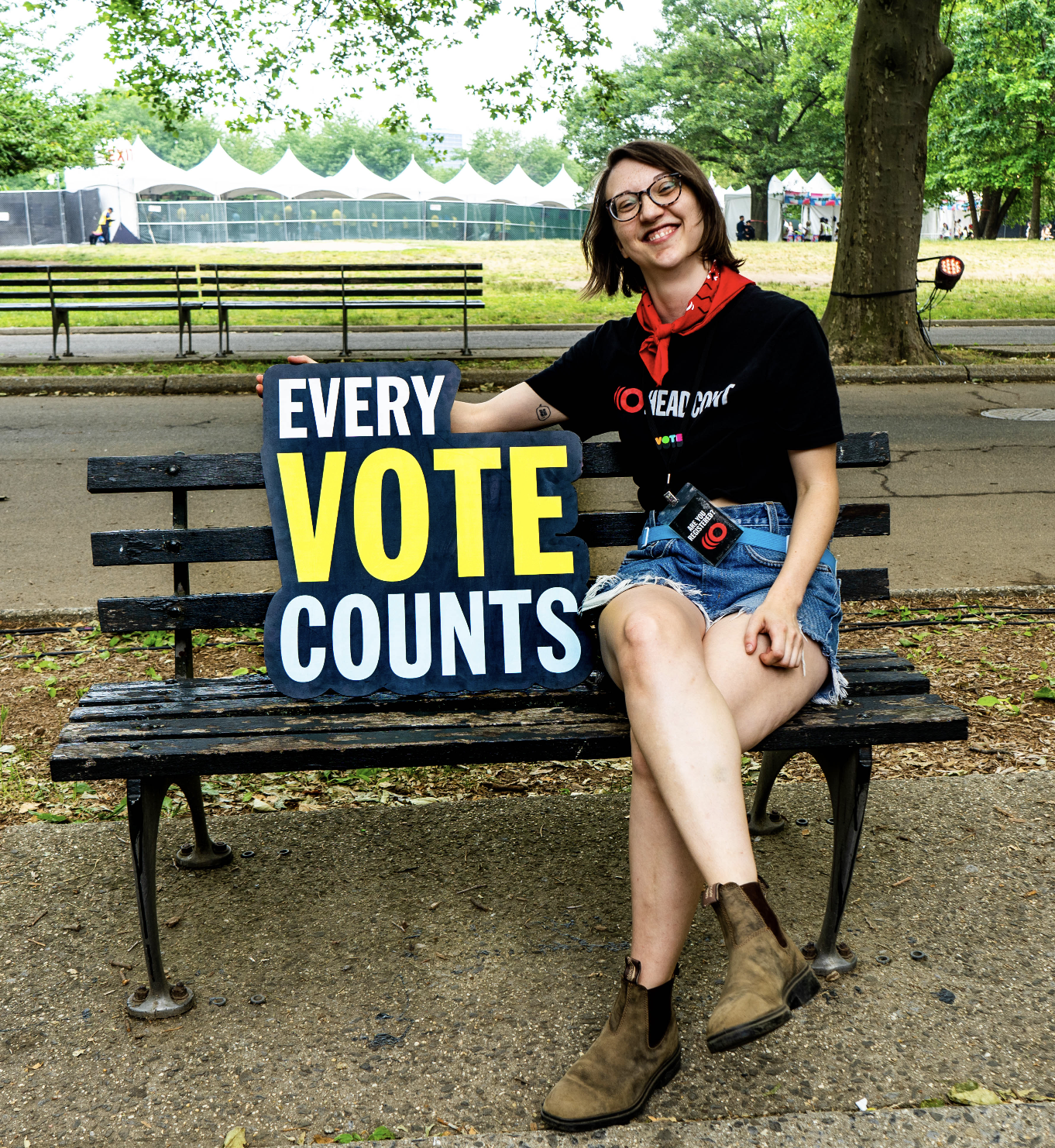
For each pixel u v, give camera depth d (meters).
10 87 31.17
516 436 2.74
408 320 18.11
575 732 2.41
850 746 2.41
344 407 2.74
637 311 2.70
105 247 32.09
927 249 29.11
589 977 2.52
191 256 28.11
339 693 2.66
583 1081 2.06
